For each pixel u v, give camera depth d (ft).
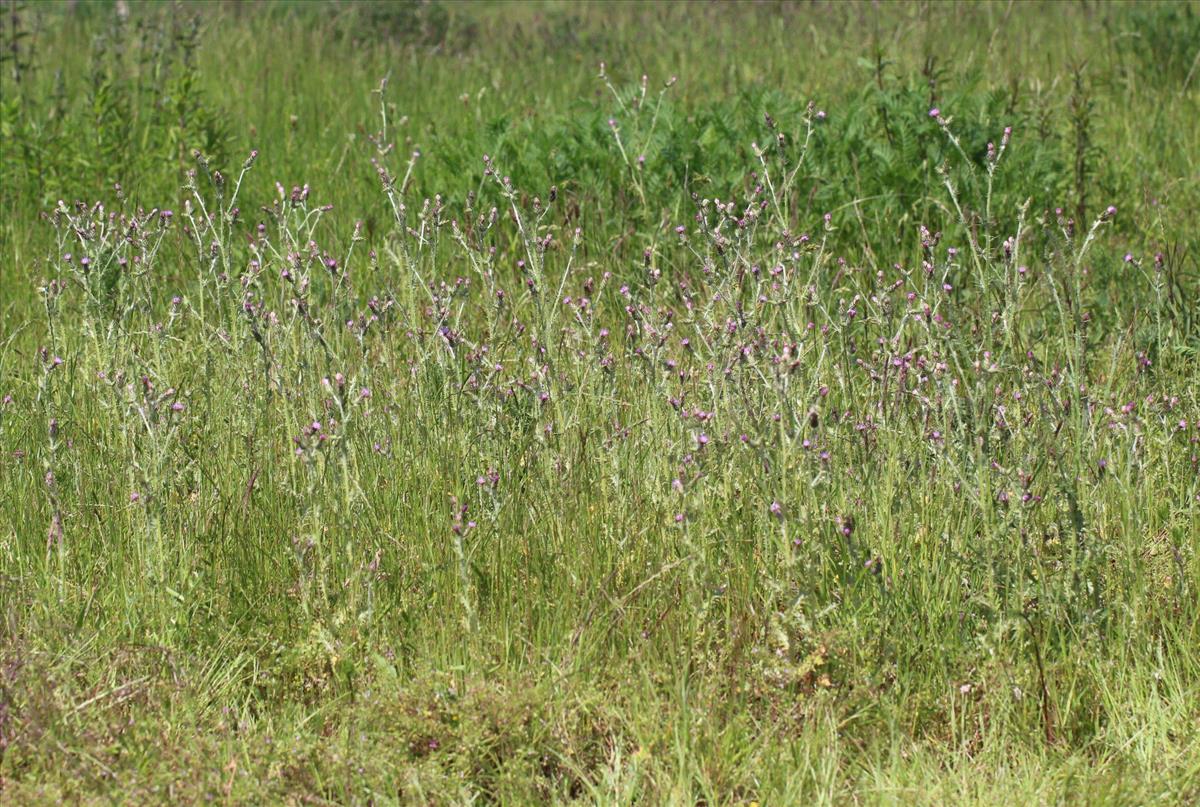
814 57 56.90
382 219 37.55
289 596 20.07
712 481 20.51
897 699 18.56
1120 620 19.56
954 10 61.57
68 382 24.82
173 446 22.00
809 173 35.12
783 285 20.71
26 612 19.30
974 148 35.68
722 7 72.28
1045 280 28.40
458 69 61.57
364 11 68.64
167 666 18.52
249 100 51.70
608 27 71.92
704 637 19.20
